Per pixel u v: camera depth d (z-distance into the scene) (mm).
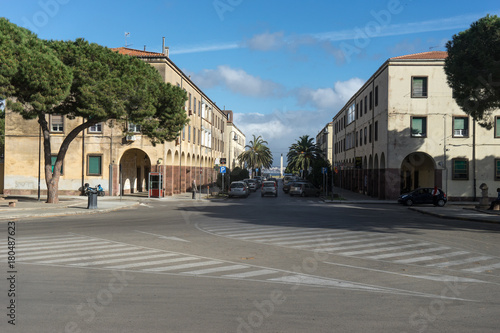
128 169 43781
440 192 30875
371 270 8719
